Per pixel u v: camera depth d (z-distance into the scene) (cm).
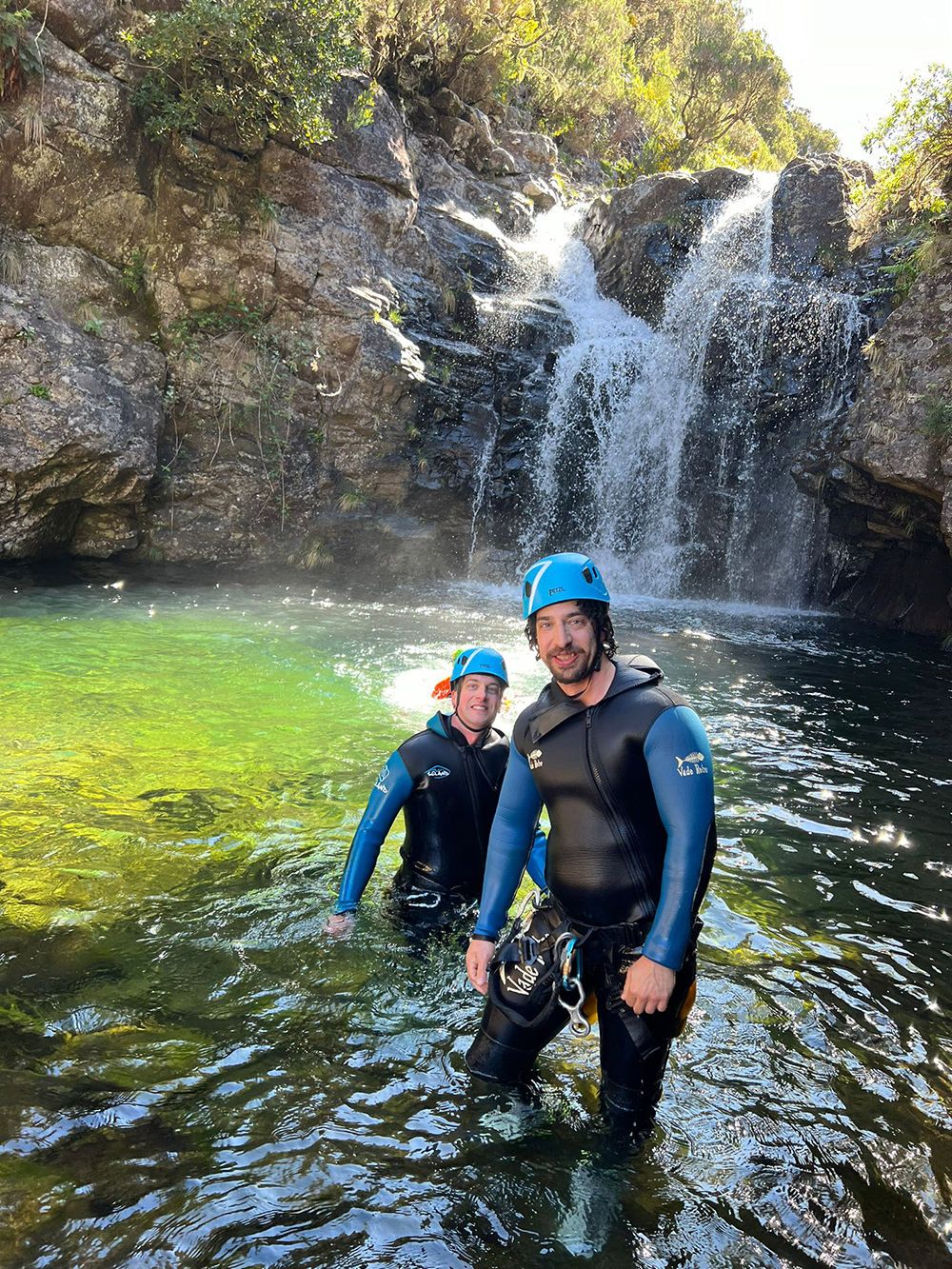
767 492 1274
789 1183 214
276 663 697
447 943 310
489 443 1272
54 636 735
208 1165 208
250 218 1070
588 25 2162
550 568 221
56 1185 199
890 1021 285
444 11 1582
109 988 276
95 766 464
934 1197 213
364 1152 216
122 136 995
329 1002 275
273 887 345
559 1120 231
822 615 1177
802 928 344
